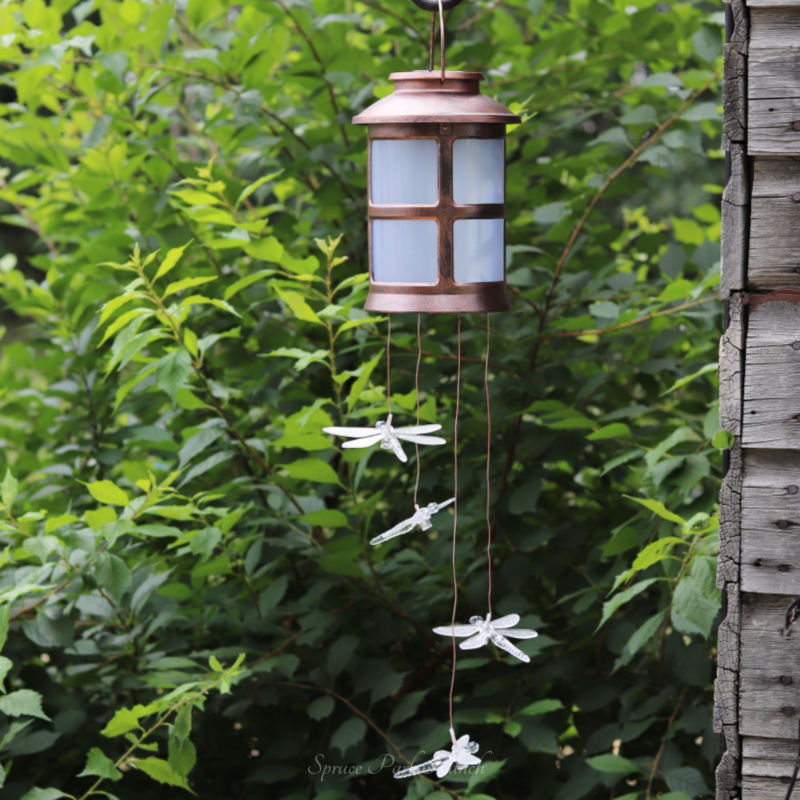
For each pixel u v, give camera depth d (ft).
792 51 8.98
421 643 16.42
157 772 12.35
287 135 16.26
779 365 9.33
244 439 15.10
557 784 14.94
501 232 10.25
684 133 15.05
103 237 15.43
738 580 9.57
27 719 13.87
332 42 15.65
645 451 13.74
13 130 16.62
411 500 15.98
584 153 16.47
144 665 14.12
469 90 9.95
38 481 16.38
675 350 16.38
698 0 17.88
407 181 9.86
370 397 14.47
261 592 15.05
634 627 14.58
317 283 16.24
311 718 15.02
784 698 9.55
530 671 15.28
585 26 16.72
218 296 15.44
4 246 46.68
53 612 12.82
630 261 18.42
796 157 9.16
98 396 16.47
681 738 14.98
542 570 15.25
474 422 15.15
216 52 15.10
